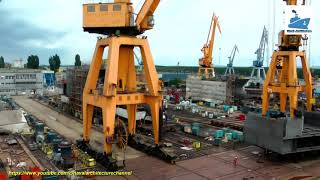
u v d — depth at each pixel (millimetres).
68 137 54594
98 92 41812
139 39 42406
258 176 35844
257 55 149875
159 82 43375
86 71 69938
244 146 48656
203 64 134750
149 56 43125
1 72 128625
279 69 67312
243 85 106562
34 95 124562
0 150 45062
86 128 45375
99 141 50844
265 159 42250
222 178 35156
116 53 39906
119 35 40531
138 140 47812
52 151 43312
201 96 113375
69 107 81125
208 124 67000
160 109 43500
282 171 37656
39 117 75875
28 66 188500
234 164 40031
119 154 44125
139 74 78500
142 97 43281
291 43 59062
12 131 55844
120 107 63844
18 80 131375
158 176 35719
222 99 103500
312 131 42750
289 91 58594
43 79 143375
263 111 61906
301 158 42500
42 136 50719
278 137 39969
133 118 48531
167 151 42906
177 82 178875
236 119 73438
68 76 83625
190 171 37375
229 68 171250
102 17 41188
